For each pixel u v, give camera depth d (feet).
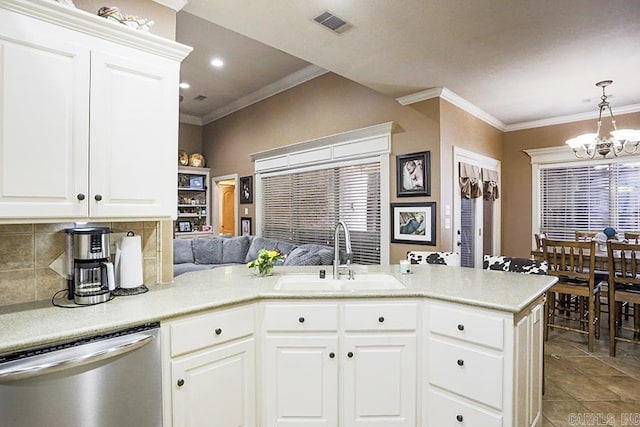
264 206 20.65
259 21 8.48
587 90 13.19
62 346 4.40
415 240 13.26
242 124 22.24
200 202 25.46
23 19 4.78
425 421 6.44
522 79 12.12
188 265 18.48
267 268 8.11
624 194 15.55
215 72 17.56
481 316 5.74
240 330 6.12
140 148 5.91
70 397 4.39
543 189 17.69
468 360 5.88
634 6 7.77
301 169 17.87
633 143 13.82
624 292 10.68
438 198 12.74
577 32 8.96
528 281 7.41
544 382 8.66
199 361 5.61
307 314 6.34
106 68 5.53
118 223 6.77
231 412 6.01
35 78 4.87
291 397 6.38
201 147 26.16
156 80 6.11
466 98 14.08
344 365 6.38
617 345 11.69
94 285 5.79
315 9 7.98
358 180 15.25
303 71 17.43
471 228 15.75
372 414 6.42
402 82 12.35
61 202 5.11
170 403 5.29
